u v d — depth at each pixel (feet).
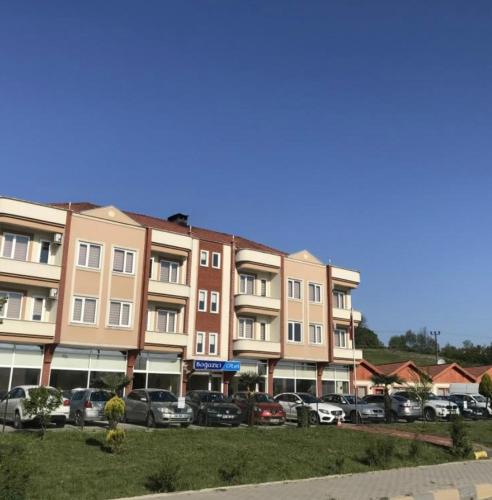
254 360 139.23
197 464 47.11
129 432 64.13
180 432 67.46
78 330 110.01
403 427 92.22
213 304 134.10
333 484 42.42
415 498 38.63
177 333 124.06
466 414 129.59
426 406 114.21
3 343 103.09
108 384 83.56
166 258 129.59
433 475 48.80
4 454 30.94
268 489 39.45
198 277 132.57
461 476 48.96
